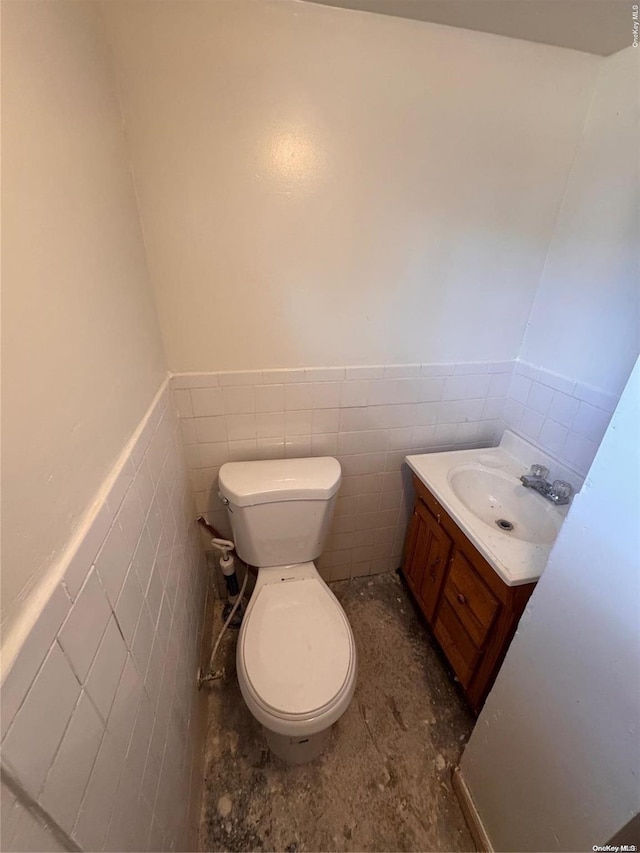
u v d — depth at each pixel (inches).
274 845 39.5
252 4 33.4
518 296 53.7
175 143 36.9
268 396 51.4
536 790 32.1
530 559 39.4
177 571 40.6
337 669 39.9
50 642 16.4
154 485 34.9
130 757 24.3
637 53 37.7
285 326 48.0
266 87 36.6
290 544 51.6
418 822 41.6
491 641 43.6
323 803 42.7
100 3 30.5
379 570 73.0
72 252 22.9
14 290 16.5
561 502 47.3
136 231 37.2
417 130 41.3
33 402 17.2
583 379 47.6
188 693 40.9
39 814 14.8
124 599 25.2
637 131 38.4
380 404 56.2
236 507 47.7
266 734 44.6
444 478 53.1
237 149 38.3
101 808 19.9
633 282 40.5
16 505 15.2
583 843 27.9
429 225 46.4
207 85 35.4
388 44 37.1
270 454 55.5
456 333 54.3
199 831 39.9
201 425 51.0
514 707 34.1
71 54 24.7
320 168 40.9
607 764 25.4
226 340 47.1
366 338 51.4
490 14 35.1
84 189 25.4
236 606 56.2
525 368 56.7
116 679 22.9
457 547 48.9
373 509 65.4
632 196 39.7
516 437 58.4
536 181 46.6
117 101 33.6
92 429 23.3
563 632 28.2
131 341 33.0
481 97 41.1
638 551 22.1
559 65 41.1
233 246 42.4
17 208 17.3
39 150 19.7
